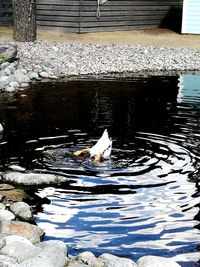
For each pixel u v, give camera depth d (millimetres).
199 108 9781
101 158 7492
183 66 13828
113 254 5711
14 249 5375
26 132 8438
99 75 12383
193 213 6332
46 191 6746
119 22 19203
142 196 6641
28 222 6176
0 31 18031
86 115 9273
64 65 12906
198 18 18953
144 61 14062
